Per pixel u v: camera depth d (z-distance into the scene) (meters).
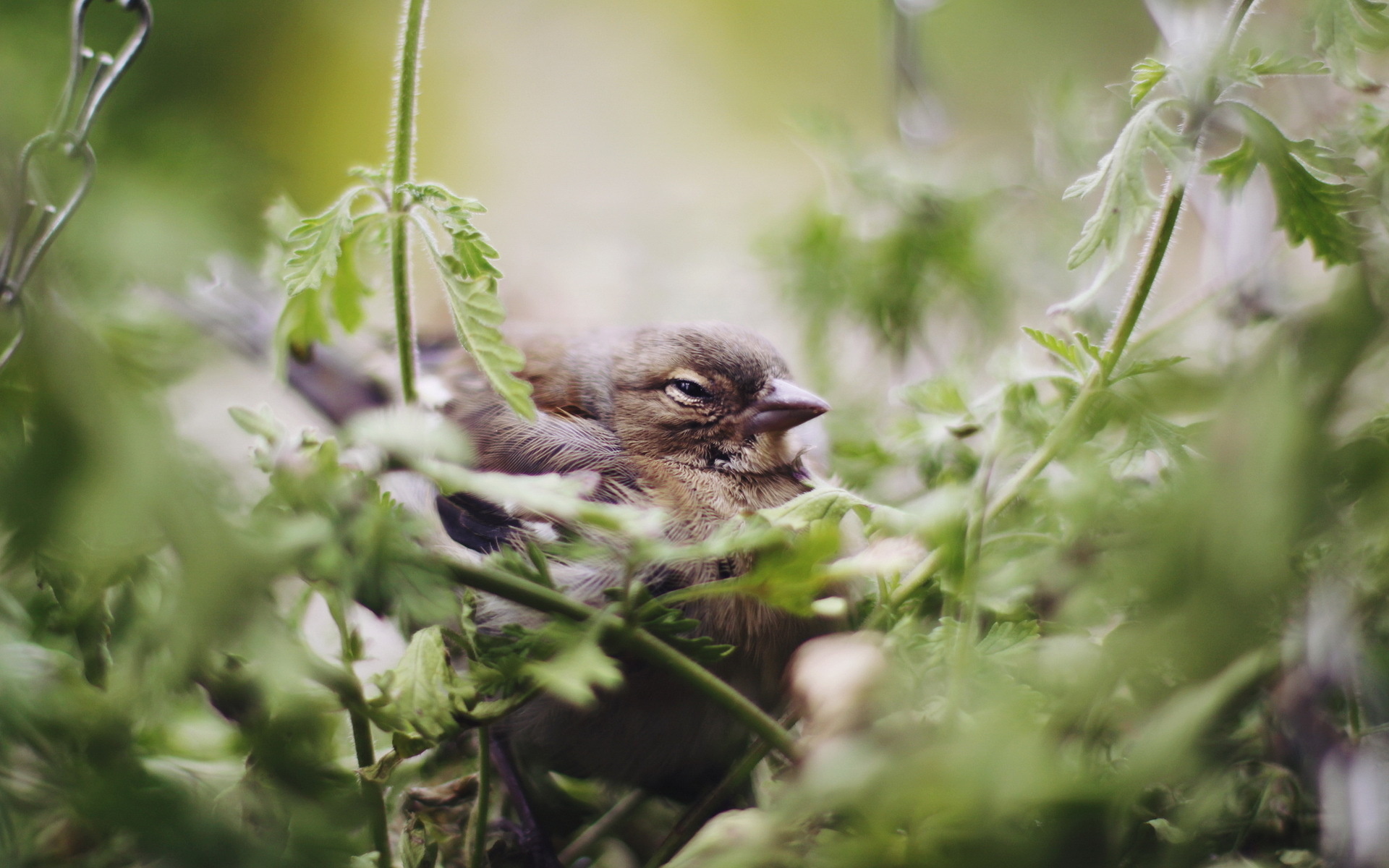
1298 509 0.63
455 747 0.67
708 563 0.67
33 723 0.60
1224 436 0.63
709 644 0.63
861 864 0.58
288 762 0.63
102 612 0.63
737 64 1.09
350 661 0.63
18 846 0.63
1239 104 0.64
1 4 0.67
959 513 0.64
